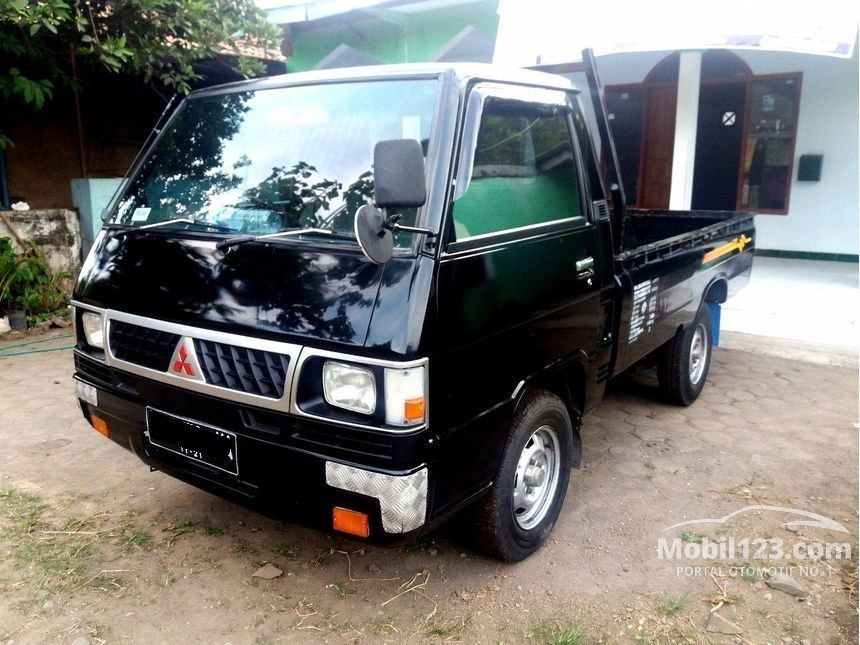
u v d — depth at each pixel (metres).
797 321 7.31
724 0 5.95
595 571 3.29
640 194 11.80
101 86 8.81
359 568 3.29
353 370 2.48
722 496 3.99
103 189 8.12
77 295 3.35
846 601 3.08
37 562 3.29
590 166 3.65
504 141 3.05
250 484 2.78
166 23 6.80
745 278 6.17
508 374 2.95
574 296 3.39
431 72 2.93
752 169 10.85
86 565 3.28
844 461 4.44
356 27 10.55
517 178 3.12
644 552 3.45
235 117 3.41
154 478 4.11
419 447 2.50
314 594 3.11
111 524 3.62
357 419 2.50
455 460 2.70
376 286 2.52
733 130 10.88
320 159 3.04
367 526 2.55
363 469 2.49
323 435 2.57
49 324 7.23
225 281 2.80
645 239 6.63
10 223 7.56
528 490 3.41
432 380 2.52
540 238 3.15
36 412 5.05
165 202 3.37
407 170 2.38
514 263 2.95
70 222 8.07
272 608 3.01
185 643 2.79
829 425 5.00
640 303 4.11
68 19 6.09
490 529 3.10
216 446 2.84
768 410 5.29
